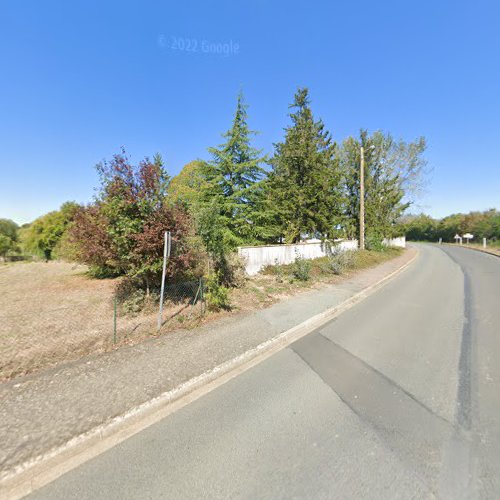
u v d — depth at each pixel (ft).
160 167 20.29
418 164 89.66
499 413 9.46
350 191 75.87
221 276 28.19
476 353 14.40
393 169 91.50
